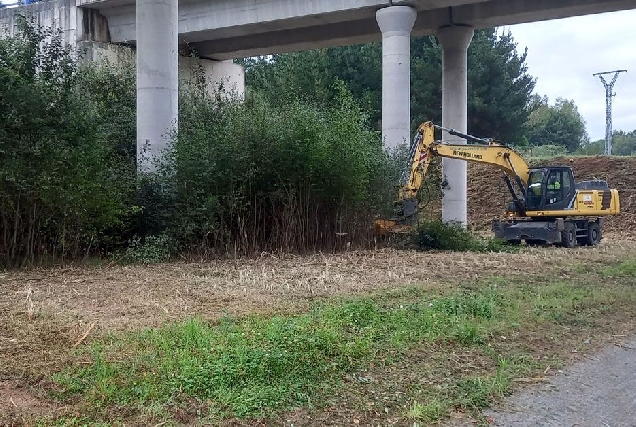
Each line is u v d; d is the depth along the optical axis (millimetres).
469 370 7289
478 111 41906
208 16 26656
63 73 15602
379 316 9180
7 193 13930
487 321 9414
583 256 18828
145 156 18016
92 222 15281
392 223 20375
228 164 17219
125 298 10641
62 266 14609
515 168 23250
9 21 28344
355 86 40656
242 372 6391
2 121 14117
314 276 13539
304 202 18688
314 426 5602
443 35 26625
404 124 23078
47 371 6543
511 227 22969
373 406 6074
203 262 15969
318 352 7180
